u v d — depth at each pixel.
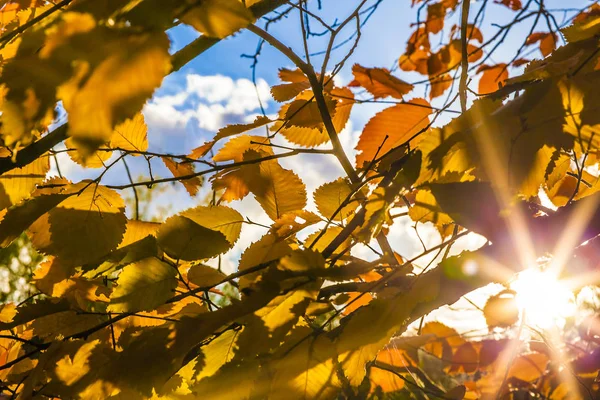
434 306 0.72
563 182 1.00
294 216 0.88
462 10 0.94
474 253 0.71
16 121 0.53
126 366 0.69
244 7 0.58
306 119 0.99
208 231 0.80
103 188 0.84
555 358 1.32
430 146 0.71
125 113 0.52
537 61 0.87
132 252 0.80
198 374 0.73
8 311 0.94
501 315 1.22
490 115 0.71
